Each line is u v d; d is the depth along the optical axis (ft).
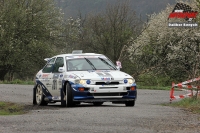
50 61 122.72
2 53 369.09
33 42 370.53
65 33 405.59
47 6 387.14
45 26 379.35
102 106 108.37
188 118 80.02
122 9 428.15
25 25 374.43
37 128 67.62
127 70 362.12
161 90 202.80
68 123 72.74
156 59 309.01
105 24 433.07
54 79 114.32
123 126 69.41
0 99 142.92
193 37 281.54
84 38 438.40
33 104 126.00
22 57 376.07
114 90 104.12
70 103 104.99
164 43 302.04
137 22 429.38
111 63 115.75
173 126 69.77
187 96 130.31
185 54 288.30
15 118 80.33
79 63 113.19
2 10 374.02
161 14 324.39
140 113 87.15
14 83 271.28
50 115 84.74
